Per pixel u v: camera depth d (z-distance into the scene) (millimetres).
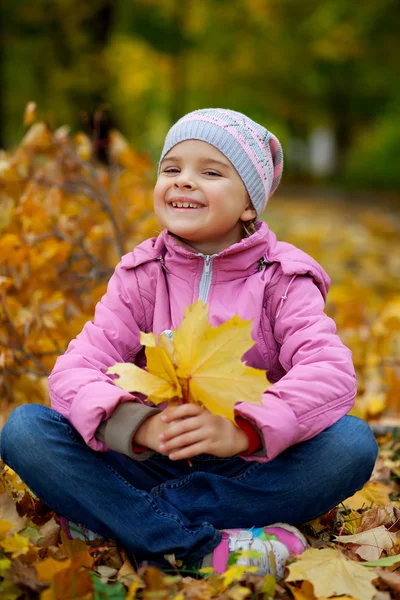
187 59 16422
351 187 19266
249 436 1688
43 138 3270
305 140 25828
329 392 1784
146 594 1526
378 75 20078
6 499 1958
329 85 21078
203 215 1966
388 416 3326
